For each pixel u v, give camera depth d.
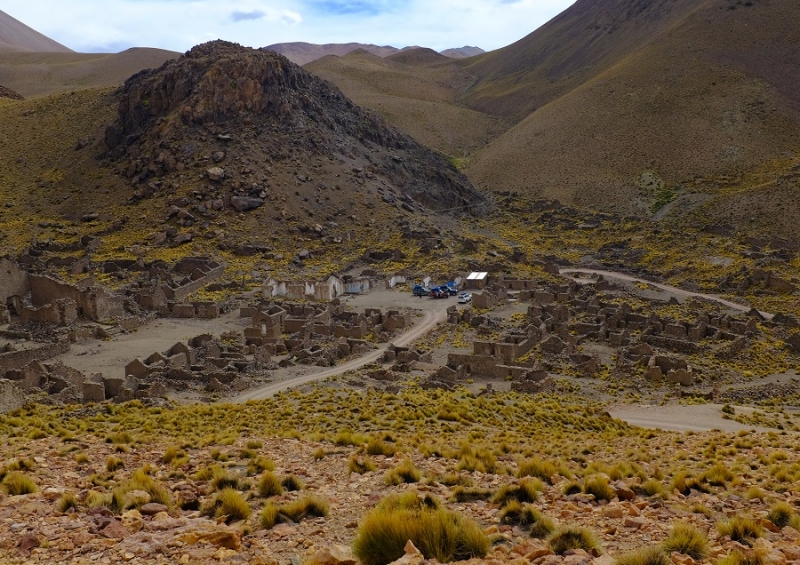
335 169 179.50
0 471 19.86
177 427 36.03
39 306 85.25
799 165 184.75
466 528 12.91
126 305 92.81
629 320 89.75
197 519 15.39
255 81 188.25
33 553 12.47
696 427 48.19
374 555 12.27
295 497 18.36
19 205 169.75
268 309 93.31
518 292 113.12
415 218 168.12
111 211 162.25
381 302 110.25
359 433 31.98
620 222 177.75
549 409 49.00
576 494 18.69
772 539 14.71
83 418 39.81
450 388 56.88
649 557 11.86
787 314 97.56
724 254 139.50
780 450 30.94
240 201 158.25
